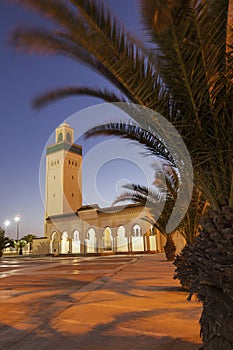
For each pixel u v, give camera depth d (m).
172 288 7.20
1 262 23.70
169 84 2.85
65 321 4.45
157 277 9.64
